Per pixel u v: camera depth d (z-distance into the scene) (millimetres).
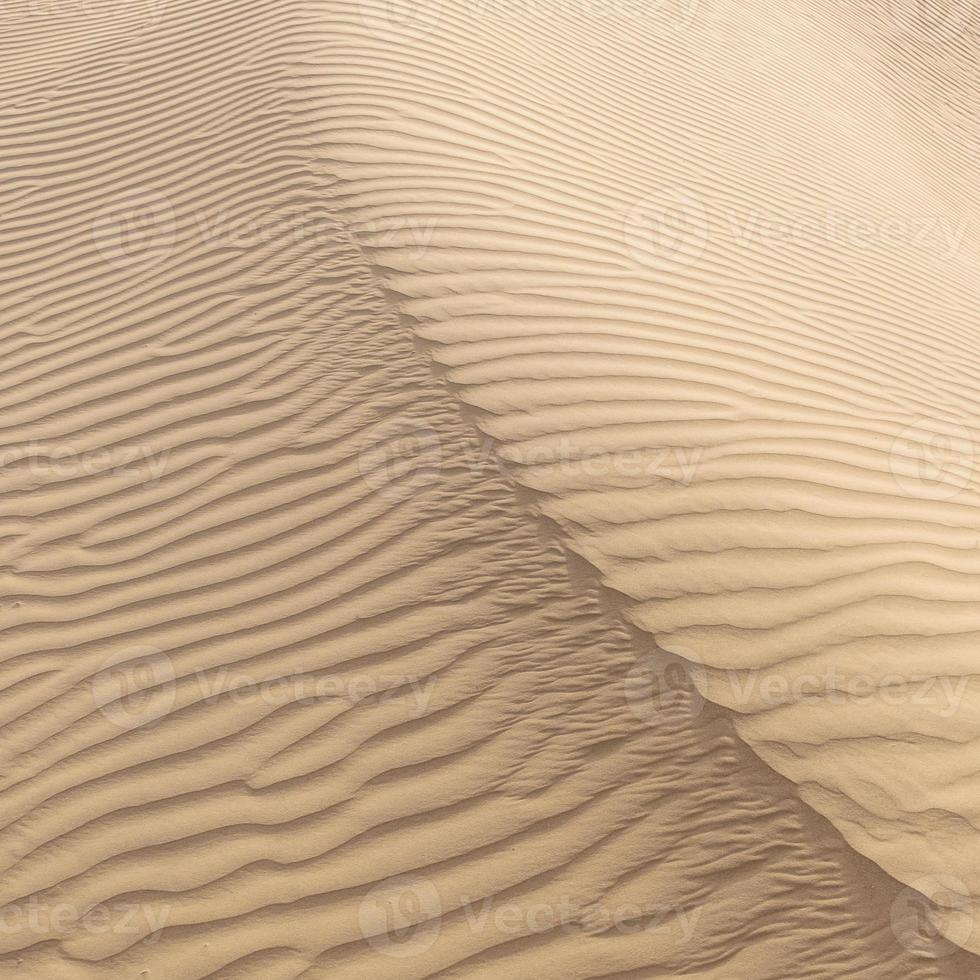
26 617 4617
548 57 8547
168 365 5676
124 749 4090
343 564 4457
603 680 3852
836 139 9477
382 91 7320
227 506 4848
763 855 3424
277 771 3922
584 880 3516
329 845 3727
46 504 5109
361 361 5281
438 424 4859
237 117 7512
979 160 11305
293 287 5855
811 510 4273
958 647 3816
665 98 8758
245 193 6723
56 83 8852
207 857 3777
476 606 4172
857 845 3350
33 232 7105
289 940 3564
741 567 4035
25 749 4168
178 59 8594
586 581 4090
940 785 3441
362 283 5723
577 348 5117
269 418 5184
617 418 4699
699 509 4238
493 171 6594
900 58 12664
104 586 4672
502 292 5492
